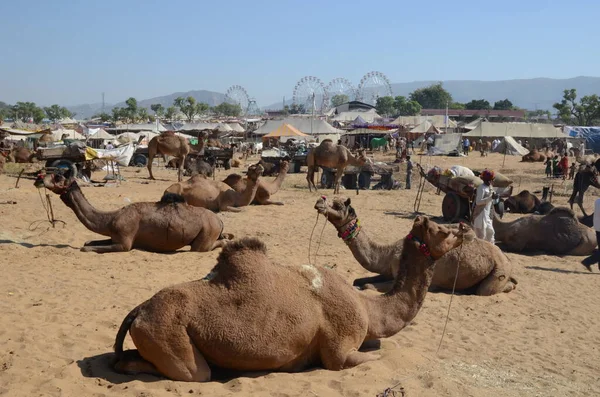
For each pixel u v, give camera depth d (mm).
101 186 25531
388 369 5887
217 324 5250
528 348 7332
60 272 9633
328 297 5672
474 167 49156
